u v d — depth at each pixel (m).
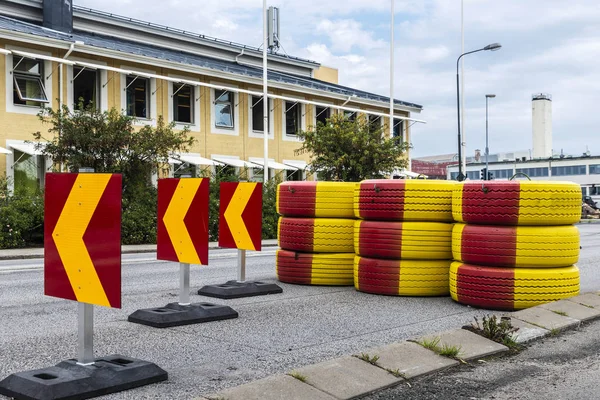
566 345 6.77
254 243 9.80
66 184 5.03
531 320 7.66
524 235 8.57
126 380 5.02
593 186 80.31
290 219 11.00
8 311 8.59
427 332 7.20
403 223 9.60
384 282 9.68
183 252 7.86
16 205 21.25
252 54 40.25
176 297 9.73
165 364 5.79
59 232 5.08
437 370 5.73
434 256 9.57
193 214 7.75
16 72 24.50
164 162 24.05
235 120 32.69
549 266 8.69
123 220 22.41
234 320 7.85
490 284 8.57
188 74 30.41
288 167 33.94
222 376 5.42
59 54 25.72
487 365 5.98
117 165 22.34
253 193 9.86
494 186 8.64
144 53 28.47
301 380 5.10
